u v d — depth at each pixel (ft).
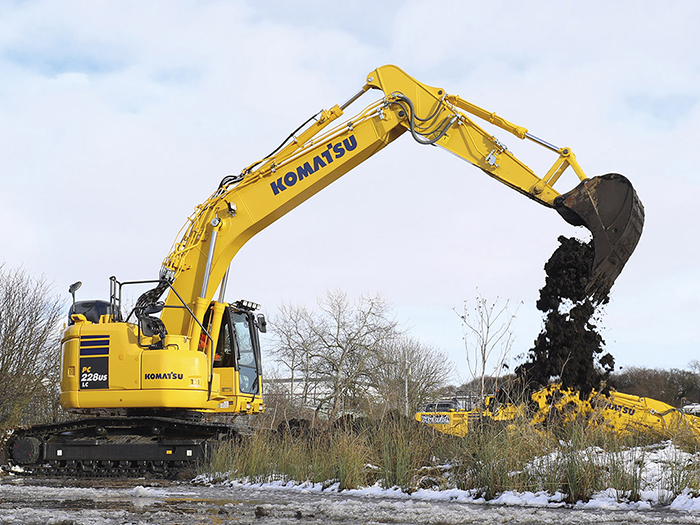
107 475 42.52
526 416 30.66
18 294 64.75
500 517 20.57
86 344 41.68
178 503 25.36
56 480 39.22
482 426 29.27
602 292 40.01
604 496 24.34
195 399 40.88
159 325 41.73
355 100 43.73
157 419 41.68
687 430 38.17
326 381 118.52
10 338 62.44
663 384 113.80
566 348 40.42
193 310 42.93
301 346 120.06
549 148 41.14
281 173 43.60
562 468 25.72
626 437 32.17
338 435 33.58
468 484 27.45
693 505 22.50
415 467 30.19
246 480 34.81
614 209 39.22
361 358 116.16
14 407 61.98
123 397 40.78
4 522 19.36
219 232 43.50
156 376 40.55
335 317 119.96
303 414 60.13
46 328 66.03
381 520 20.35
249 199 43.70
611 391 40.42
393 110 42.75
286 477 33.96
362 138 42.93
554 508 22.99
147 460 42.22
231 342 44.93
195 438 42.80
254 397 46.83
